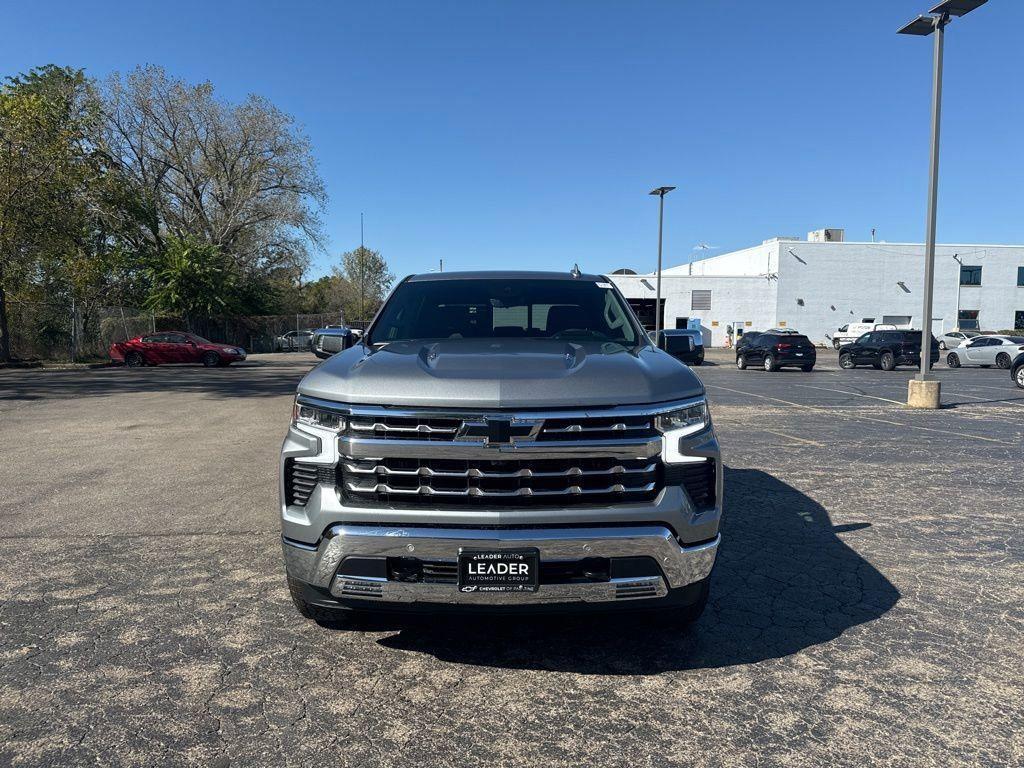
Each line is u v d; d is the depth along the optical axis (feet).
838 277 165.78
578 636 11.33
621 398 9.25
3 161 73.20
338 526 9.28
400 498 9.21
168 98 125.49
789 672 10.18
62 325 92.17
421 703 9.31
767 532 16.94
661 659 10.57
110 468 24.08
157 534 16.60
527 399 9.09
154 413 39.11
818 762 8.05
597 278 15.72
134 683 9.75
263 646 10.91
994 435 31.73
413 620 11.81
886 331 88.99
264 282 144.87
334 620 11.55
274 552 15.33
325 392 9.77
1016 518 18.15
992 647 10.98
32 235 76.23
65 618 11.89
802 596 13.03
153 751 8.18
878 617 12.10
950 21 43.11
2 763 7.92
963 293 167.73
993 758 8.13
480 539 8.93
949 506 19.34
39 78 113.91
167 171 131.34
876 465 24.82
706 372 83.92
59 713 8.98
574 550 9.00
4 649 10.74
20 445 28.58
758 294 164.96
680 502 9.32
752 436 31.42
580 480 9.12
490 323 13.73
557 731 8.69
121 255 105.70
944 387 60.18
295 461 9.89
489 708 9.21
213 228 132.57
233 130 131.34
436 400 9.11
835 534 16.79
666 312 164.76
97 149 114.32
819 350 160.04
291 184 137.28
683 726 8.80
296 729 8.68
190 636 11.22
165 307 113.80
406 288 15.23
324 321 149.59
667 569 9.27
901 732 8.66
